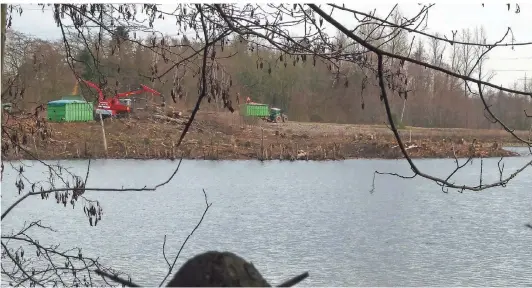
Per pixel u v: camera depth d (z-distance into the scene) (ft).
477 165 133.90
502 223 79.92
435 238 68.95
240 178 119.85
